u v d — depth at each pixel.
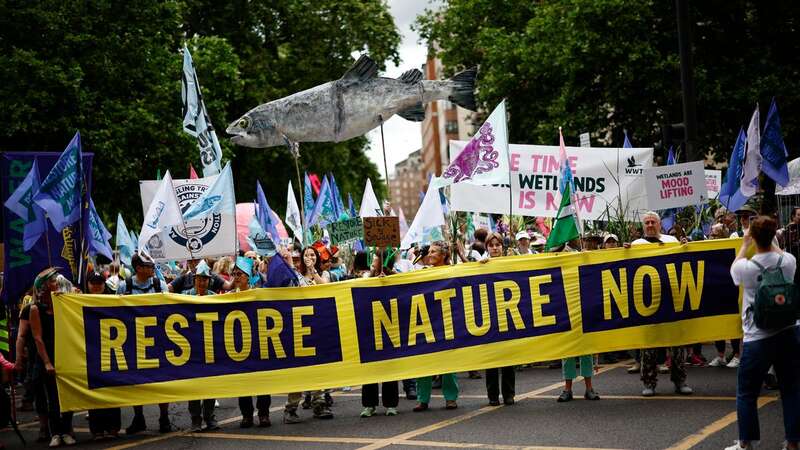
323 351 9.77
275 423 10.08
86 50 25.70
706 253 9.86
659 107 27.77
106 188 26.06
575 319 9.85
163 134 26.75
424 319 9.88
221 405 12.20
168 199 11.80
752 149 11.35
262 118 10.55
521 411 9.44
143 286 10.90
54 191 9.88
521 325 9.86
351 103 10.62
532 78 31.19
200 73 30.41
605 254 9.90
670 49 27.69
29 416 12.17
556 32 29.53
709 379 10.65
